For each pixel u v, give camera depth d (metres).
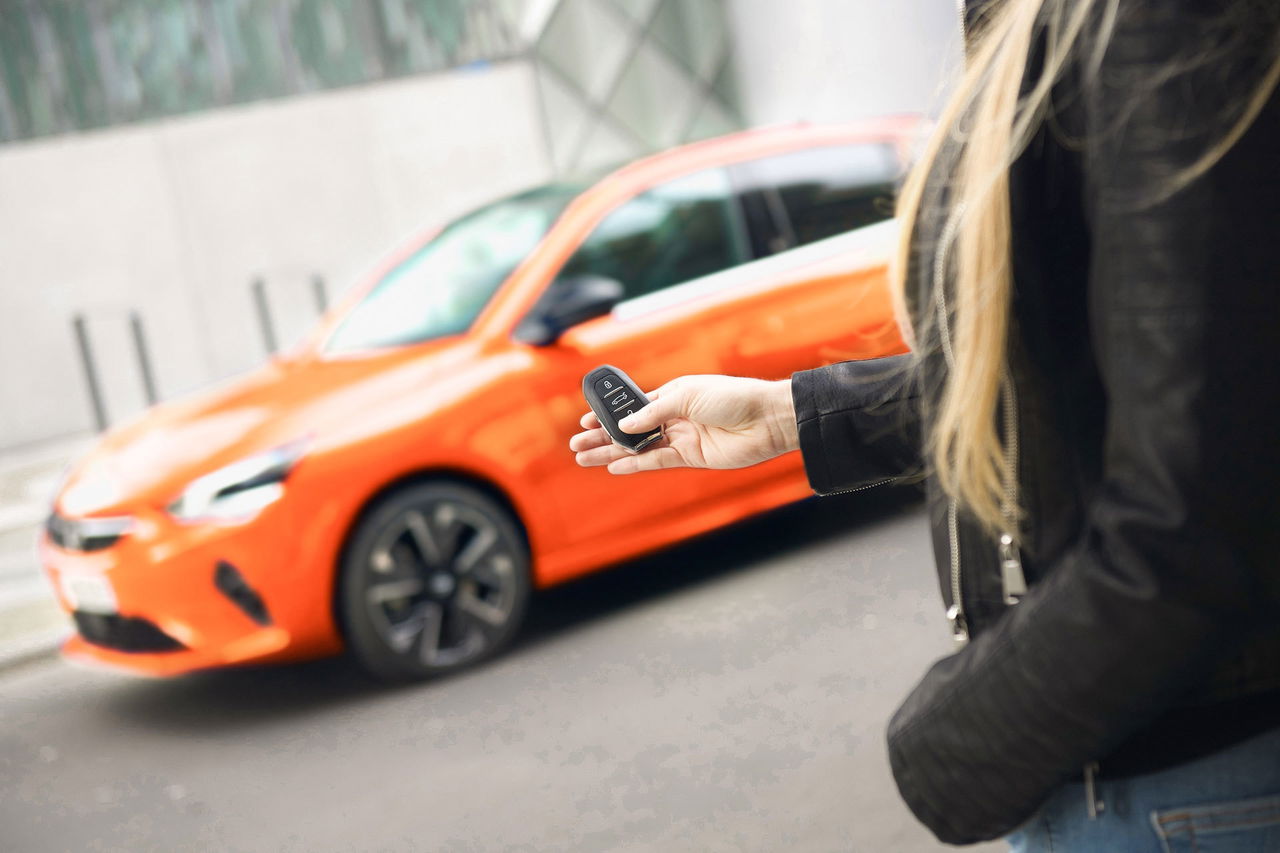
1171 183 0.75
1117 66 0.77
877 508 5.50
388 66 11.84
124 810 3.73
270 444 4.24
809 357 4.92
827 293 4.98
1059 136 0.84
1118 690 0.77
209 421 4.57
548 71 12.07
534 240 4.90
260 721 4.27
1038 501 0.90
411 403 4.37
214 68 11.32
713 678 3.99
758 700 3.76
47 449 10.05
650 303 4.78
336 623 4.28
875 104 10.97
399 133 11.48
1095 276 0.80
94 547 4.29
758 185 5.16
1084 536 0.80
